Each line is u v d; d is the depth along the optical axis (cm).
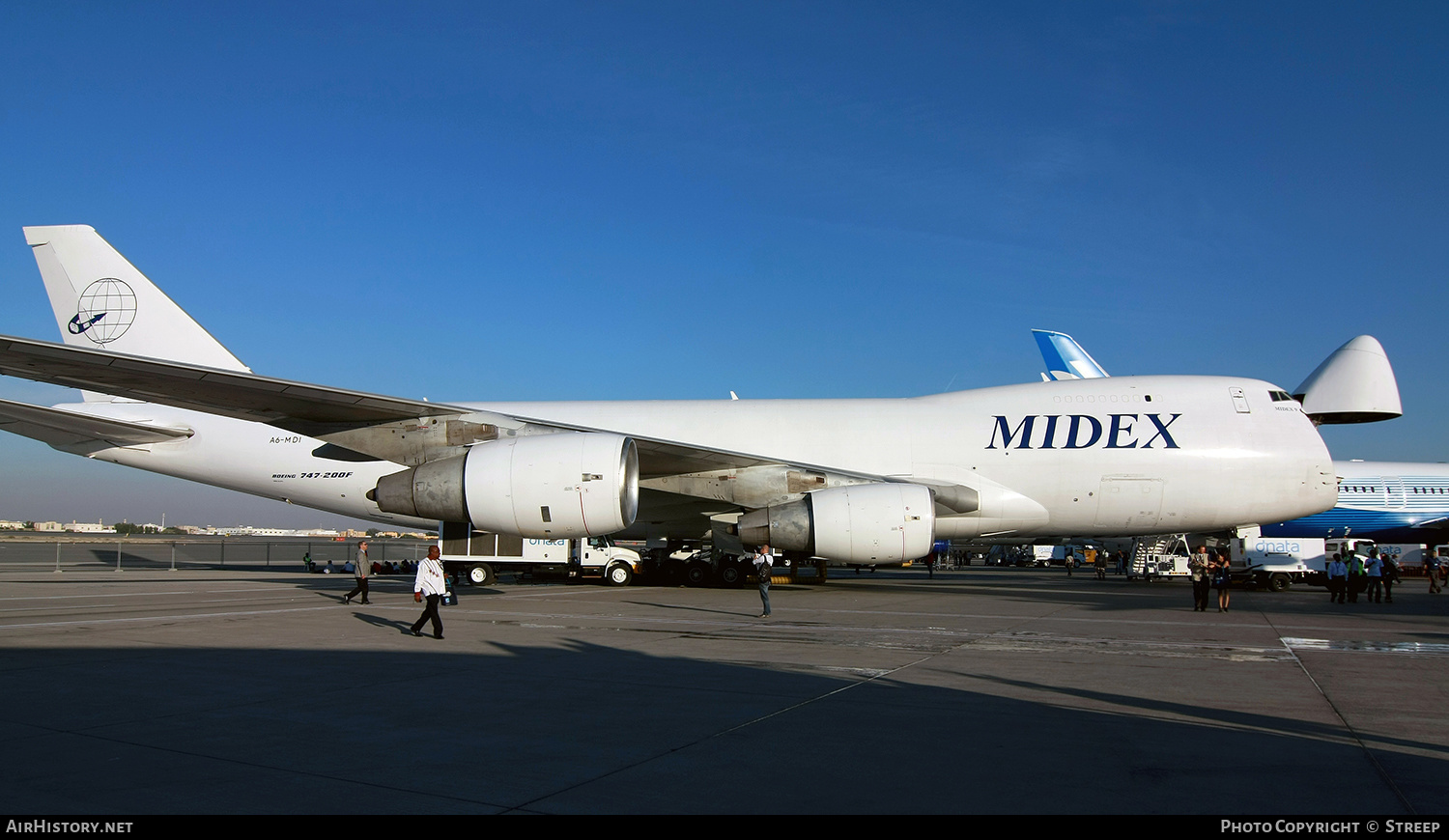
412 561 4391
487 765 586
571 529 1750
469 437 1831
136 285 2397
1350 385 2328
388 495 1795
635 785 543
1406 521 4284
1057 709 776
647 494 2234
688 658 1048
